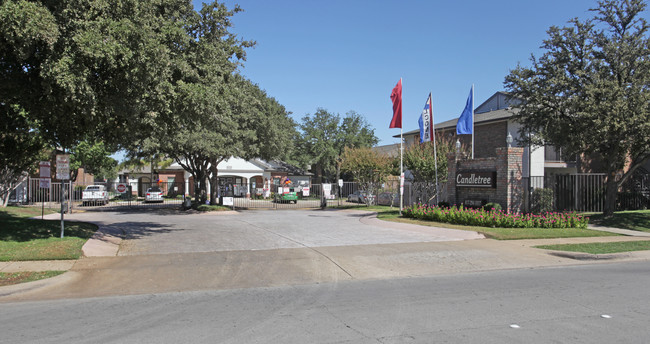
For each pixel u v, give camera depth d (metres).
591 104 15.52
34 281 7.91
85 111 10.13
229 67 16.88
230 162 49.00
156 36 10.96
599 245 12.66
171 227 17.56
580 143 17.28
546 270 9.86
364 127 59.22
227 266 9.70
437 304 6.71
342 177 57.28
